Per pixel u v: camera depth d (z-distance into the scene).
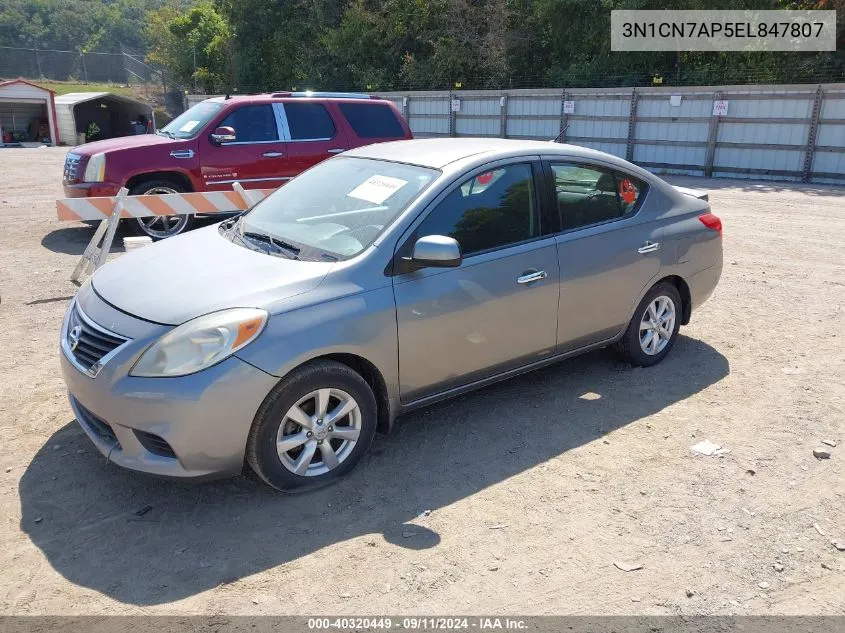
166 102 54.25
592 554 3.22
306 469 3.63
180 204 7.68
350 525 3.40
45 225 10.79
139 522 3.41
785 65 21.16
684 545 3.29
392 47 29.84
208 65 42.81
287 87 35.53
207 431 3.28
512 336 4.34
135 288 3.74
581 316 4.70
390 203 4.07
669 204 5.25
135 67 60.88
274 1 34.00
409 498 3.64
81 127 36.84
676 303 5.39
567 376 5.20
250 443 3.44
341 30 30.42
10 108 35.28
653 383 5.09
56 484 3.71
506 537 3.33
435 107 23.55
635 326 5.14
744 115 16.98
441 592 2.96
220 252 4.10
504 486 3.76
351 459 3.79
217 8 36.91
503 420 4.51
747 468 3.96
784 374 5.28
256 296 3.49
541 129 20.94
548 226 4.50
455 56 27.17
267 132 9.79
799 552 3.25
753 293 7.34
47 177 17.66
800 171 16.45
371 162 4.64
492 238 4.24
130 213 7.48
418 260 3.72
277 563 3.13
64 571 3.06
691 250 5.30
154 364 3.27
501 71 26.81
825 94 15.70
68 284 7.45
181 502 3.58
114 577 3.03
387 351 3.77
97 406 3.38
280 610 2.85
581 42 24.39
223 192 7.83
